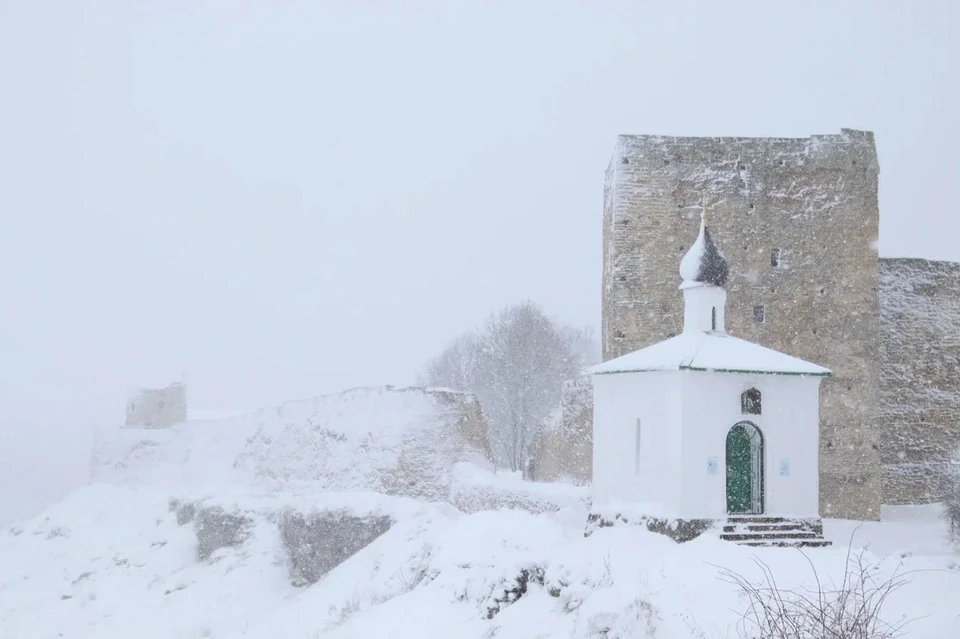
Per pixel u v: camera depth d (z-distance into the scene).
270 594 25.89
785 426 21.64
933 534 27.25
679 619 11.73
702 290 23.03
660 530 20.55
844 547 20.28
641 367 21.56
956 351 37.03
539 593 14.24
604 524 22.02
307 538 26.64
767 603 11.62
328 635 14.64
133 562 30.88
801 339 32.88
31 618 26.73
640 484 21.55
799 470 21.64
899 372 36.50
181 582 27.78
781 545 20.06
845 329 32.94
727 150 33.44
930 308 37.06
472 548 15.88
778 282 33.03
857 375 32.78
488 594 14.23
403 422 35.00
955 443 36.50
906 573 13.12
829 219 33.31
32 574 31.86
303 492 34.69
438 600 14.64
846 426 32.56
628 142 33.38
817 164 33.47
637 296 32.84
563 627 12.86
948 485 23.92
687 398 20.69
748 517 20.95
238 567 27.78
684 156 33.38
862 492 32.28
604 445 22.73
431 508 26.20
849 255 33.19
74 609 27.14
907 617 11.26
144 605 26.50
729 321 32.75
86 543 33.81
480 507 29.52
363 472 34.59
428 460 33.94
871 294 33.09
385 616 14.59
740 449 21.92
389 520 25.66
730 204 33.22
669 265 32.91
